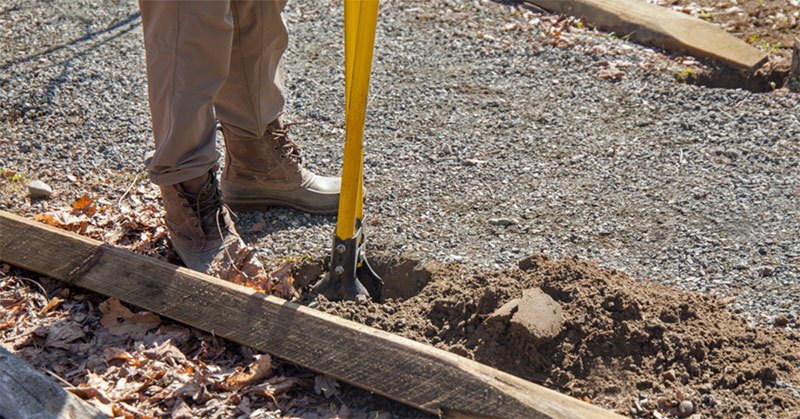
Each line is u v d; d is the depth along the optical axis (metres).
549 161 3.86
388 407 2.44
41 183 3.61
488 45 4.97
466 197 3.59
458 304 2.77
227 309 2.67
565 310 2.67
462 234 3.31
